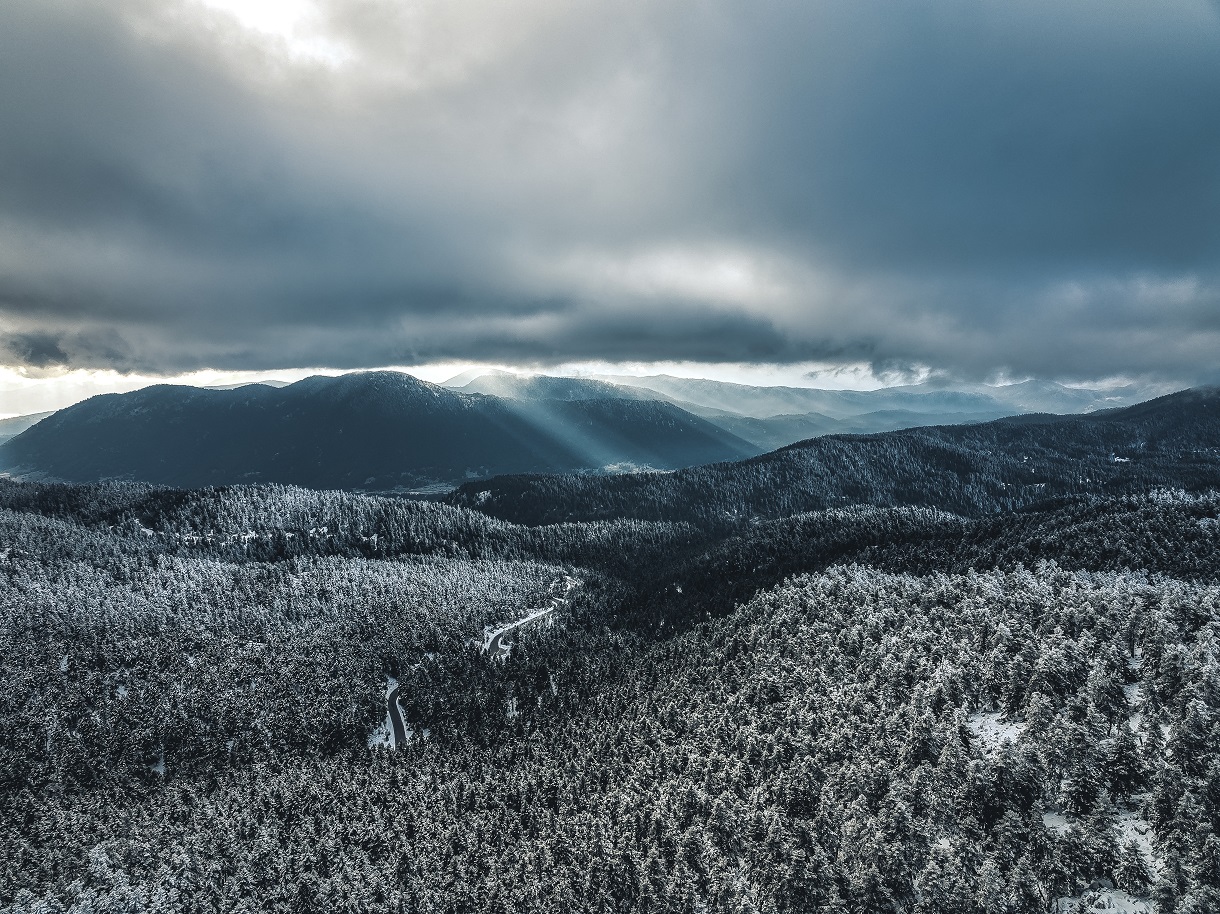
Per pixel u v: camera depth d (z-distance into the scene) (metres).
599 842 134.12
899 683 150.75
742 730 154.38
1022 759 106.69
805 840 110.25
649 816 137.12
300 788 184.62
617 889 122.25
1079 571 196.88
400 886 141.38
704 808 134.12
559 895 124.25
